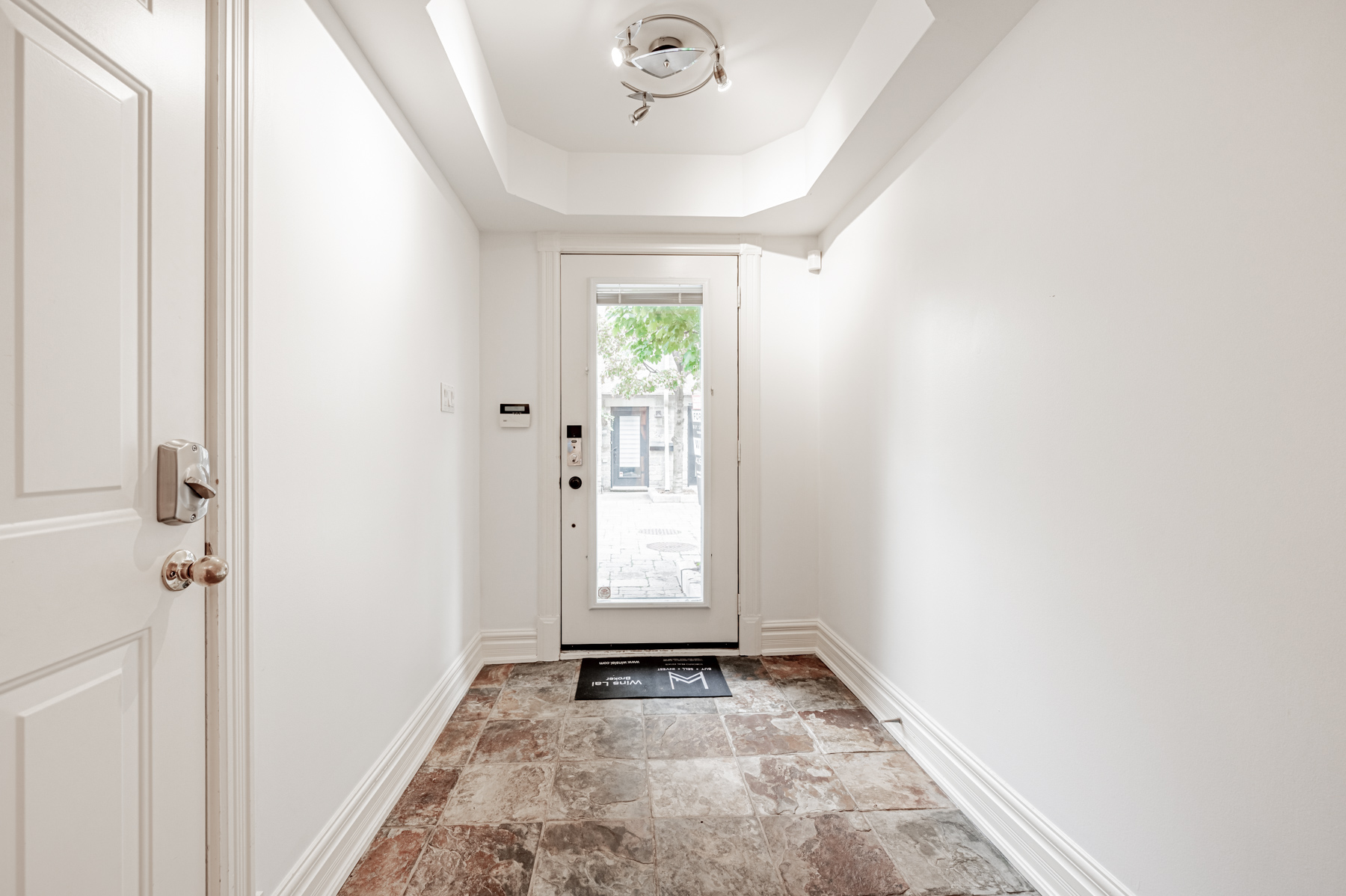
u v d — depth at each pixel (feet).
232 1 3.48
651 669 9.64
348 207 5.03
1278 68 3.10
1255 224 3.22
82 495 2.62
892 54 5.79
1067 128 4.55
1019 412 5.11
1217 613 3.43
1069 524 4.55
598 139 8.92
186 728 3.22
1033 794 4.92
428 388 7.14
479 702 8.39
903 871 5.00
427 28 5.05
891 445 7.55
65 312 2.54
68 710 2.56
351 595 5.08
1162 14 3.75
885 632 7.75
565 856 5.19
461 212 8.73
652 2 6.01
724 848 5.29
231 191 3.48
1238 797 3.31
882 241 7.79
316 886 4.47
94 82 2.66
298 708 4.25
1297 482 3.03
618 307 10.36
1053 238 4.70
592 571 10.25
